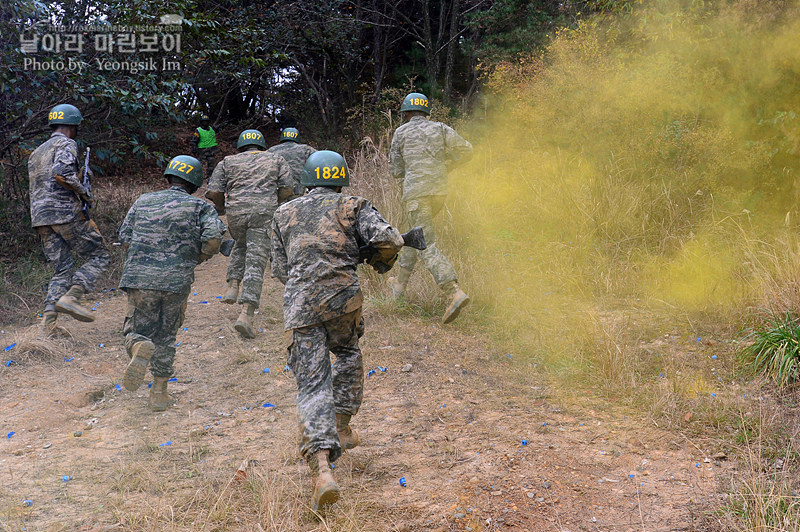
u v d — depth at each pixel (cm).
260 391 454
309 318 299
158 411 424
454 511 286
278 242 319
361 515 284
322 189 323
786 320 448
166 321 422
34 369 495
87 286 543
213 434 384
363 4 1662
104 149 944
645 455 332
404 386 446
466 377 460
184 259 420
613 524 273
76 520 284
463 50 1488
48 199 537
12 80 727
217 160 1590
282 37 1511
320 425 284
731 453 326
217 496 299
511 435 363
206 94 1733
